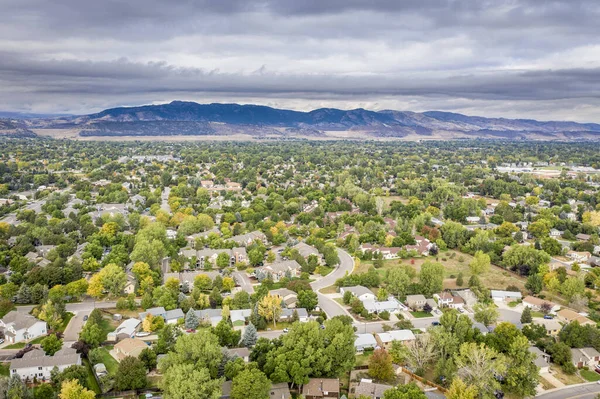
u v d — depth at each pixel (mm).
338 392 140875
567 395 144625
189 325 180000
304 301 197875
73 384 130625
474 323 181125
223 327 166125
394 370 152125
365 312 195750
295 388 145750
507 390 144000
